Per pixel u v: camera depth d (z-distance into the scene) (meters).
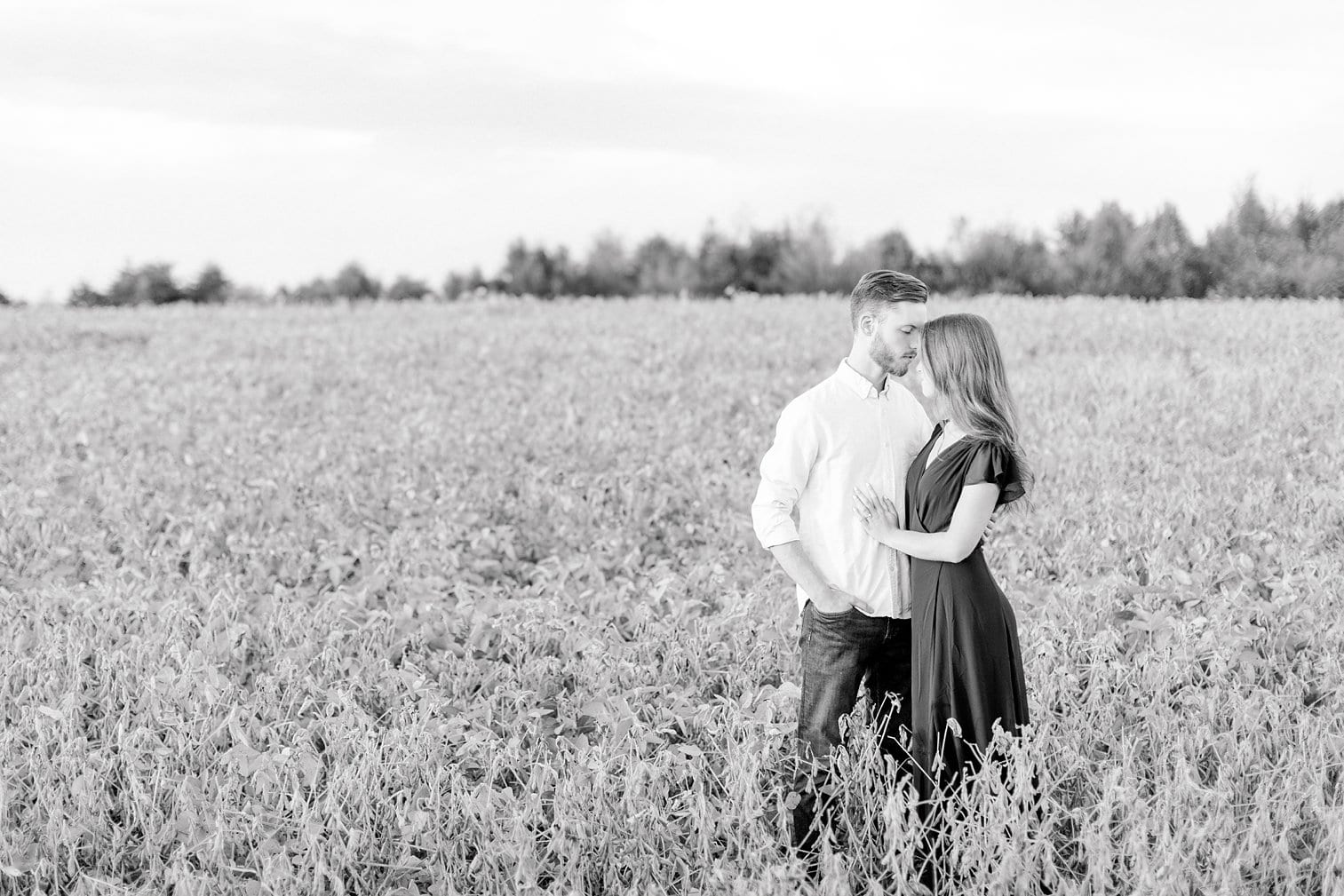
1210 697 3.67
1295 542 5.67
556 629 4.86
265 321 21.78
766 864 2.97
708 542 6.76
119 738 3.60
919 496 3.30
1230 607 4.68
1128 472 7.27
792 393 11.23
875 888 2.74
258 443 9.54
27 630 4.86
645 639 4.71
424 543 6.51
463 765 3.77
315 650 4.64
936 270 26.06
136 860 3.35
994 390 3.21
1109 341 13.35
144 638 4.60
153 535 6.83
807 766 3.43
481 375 13.30
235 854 3.35
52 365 15.70
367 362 15.04
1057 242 25.06
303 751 3.55
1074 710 3.75
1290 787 3.02
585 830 3.12
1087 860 2.91
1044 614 4.73
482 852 3.06
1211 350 11.92
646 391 11.81
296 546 6.45
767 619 4.97
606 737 3.66
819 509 3.41
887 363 3.34
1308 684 3.99
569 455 8.94
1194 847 2.80
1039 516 6.34
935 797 3.11
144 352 17.02
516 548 6.95
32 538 6.58
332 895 3.06
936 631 3.26
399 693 4.22
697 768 3.49
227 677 4.44
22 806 3.49
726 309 20.16
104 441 9.73
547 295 31.08
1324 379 9.30
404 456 8.80
